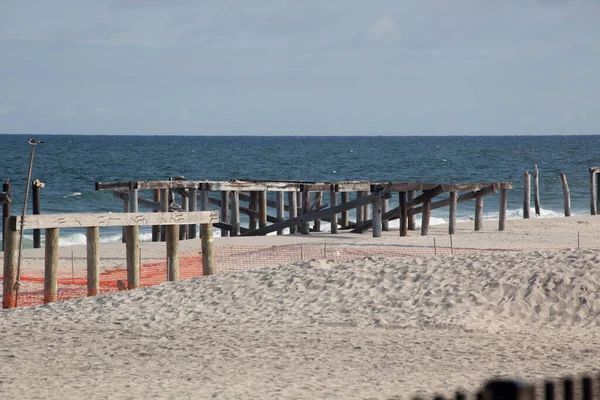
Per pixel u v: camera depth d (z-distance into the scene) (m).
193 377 22.92
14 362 25.50
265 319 31.55
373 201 62.47
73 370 24.31
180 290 36.38
